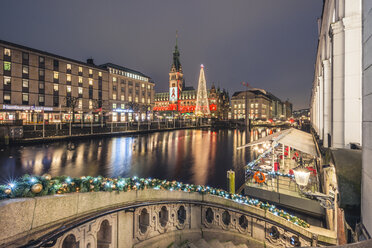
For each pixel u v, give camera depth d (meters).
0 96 40.91
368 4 2.14
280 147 23.58
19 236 2.38
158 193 4.96
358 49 5.36
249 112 135.88
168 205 5.05
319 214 9.46
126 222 4.00
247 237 6.22
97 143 34.25
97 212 3.48
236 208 6.49
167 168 19.45
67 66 53.38
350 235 2.88
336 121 5.81
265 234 6.20
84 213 3.30
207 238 5.64
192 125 91.69
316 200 9.66
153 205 4.59
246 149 31.30
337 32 5.85
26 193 2.64
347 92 5.51
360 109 5.35
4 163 18.77
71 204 3.09
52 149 26.75
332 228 7.00
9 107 41.66
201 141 41.97
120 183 4.08
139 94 79.00
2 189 2.54
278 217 6.42
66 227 2.82
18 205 2.39
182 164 21.23
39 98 47.19
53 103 49.94
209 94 146.75
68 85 53.44
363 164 2.37
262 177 11.50
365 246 1.21
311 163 17.03
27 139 29.25
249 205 6.64
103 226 3.78
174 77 158.25
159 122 70.38
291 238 6.10
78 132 39.28
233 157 25.30
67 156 22.89
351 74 5.46
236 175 17.47
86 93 58.31
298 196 10.22
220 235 5.90
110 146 31.56
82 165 19.33
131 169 18.75
